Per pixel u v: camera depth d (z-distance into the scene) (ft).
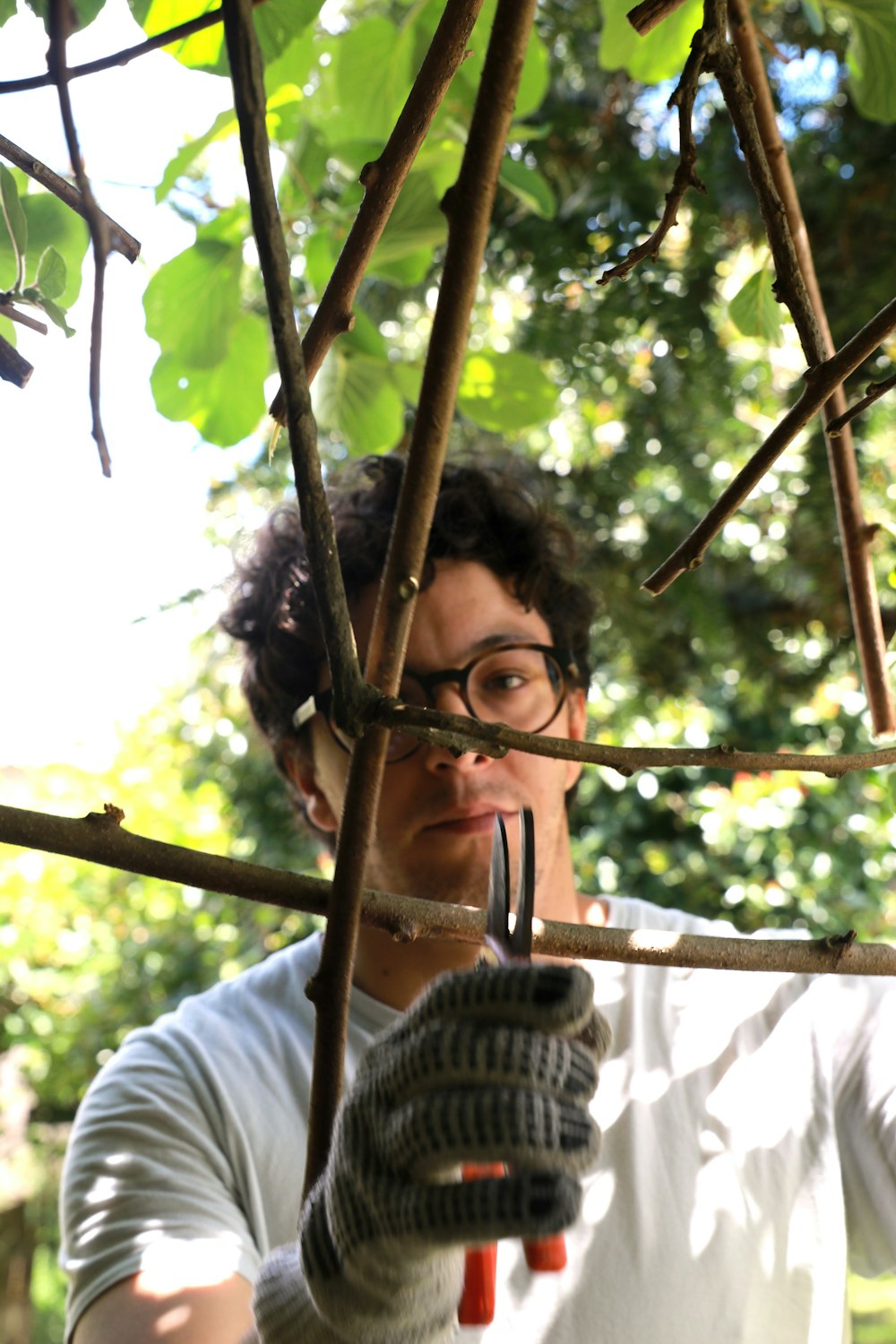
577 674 5.64
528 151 7.27
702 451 8.66
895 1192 4.58
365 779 2.20
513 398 4.95
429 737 2.14
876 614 3.45
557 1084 1.52
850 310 6.70
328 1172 1.76
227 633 6.31
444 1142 1.49
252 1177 4.46
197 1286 3.94
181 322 4.36
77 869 16.11
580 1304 4.15
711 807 11.06
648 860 11.61
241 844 13.71
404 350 9.00
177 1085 4.60
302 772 5.61
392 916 2.48
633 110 7.27
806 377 2.46
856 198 6.72
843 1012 4.84
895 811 3.71
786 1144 4.51
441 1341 1.92
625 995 4.85
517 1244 4.26
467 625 4.87
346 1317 1.81
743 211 7.13
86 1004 16.33
